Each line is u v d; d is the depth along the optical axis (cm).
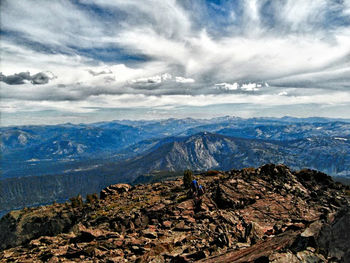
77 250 1958
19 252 2303
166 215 2605
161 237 2050
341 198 2739
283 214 2339
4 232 4775
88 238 2320
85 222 3206
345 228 1088
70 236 2605
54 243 2409
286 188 3106
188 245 1795
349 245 1011
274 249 1152
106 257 1794
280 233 1590
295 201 2692
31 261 1944
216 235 1925
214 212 2505
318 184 3422
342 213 1189
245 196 2820
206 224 2223
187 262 1500
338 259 991
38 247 2311
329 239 1098
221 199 2783
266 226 2023
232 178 3562
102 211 3869
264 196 2864
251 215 2356
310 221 1684
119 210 3516
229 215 2355
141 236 2150
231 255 1362
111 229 2550
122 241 2041
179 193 3838
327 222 1195
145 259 1620
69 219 4591
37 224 4722
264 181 3356
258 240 1619
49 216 4847
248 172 3894
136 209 3247
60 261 1844
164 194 4169
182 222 2333
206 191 3291
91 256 1862
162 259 1594
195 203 2800
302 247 1114
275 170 3650
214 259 1375
